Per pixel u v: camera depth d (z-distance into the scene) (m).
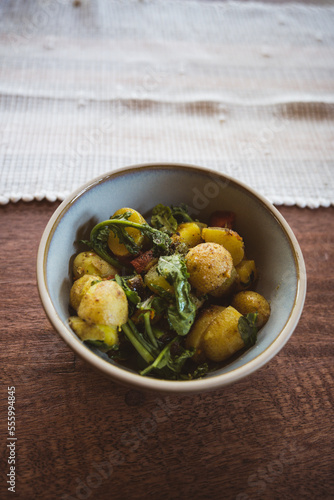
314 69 0.54
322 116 0.49
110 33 0.55
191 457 0.29
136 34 0.56
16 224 0.38
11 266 0.36
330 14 0.62
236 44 0.56
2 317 0.34
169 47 0.55
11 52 0.51
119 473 0.29
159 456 0.29
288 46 0.57
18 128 0.45
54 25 0.55
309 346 0.34
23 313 0.34
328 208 0.42
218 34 0.57
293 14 0.61
